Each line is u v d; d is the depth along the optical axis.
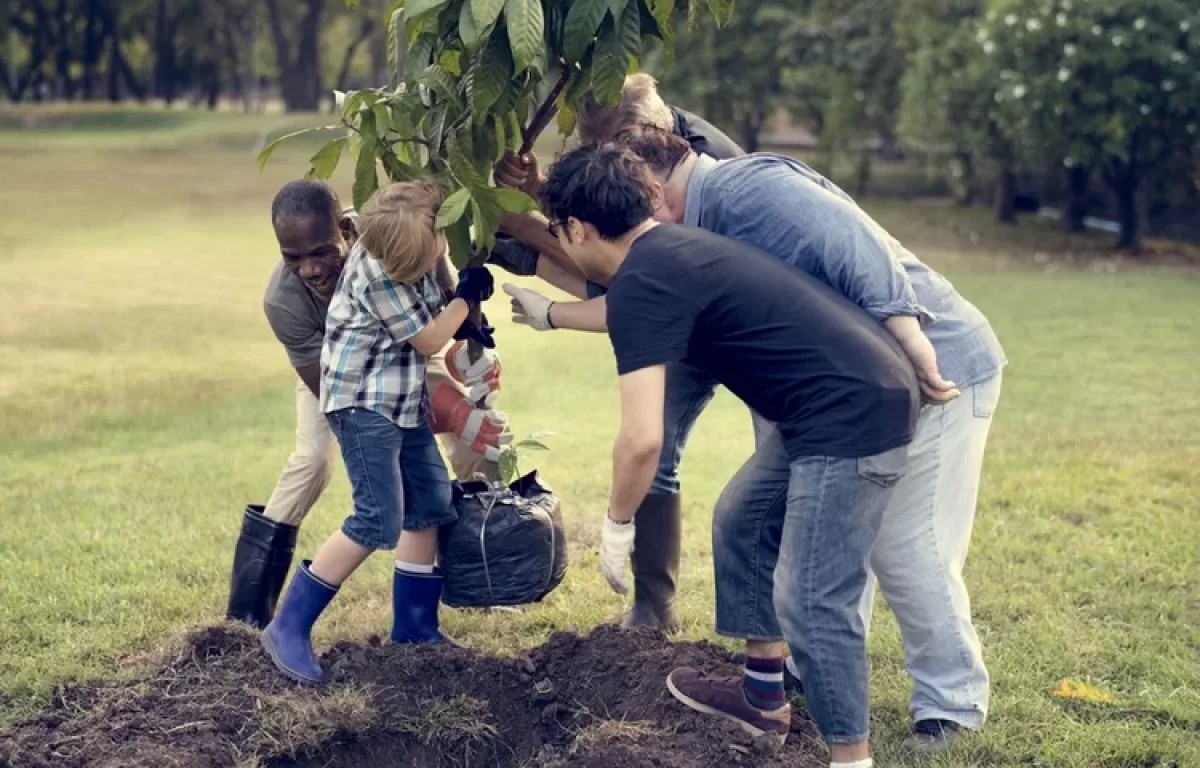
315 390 4.47
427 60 3.89
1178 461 7.21
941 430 3.75
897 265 3.48
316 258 4.09
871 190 27.56
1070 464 7.17
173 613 4.92
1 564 5.46
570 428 8.22
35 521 6.11
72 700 4.07
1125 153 17.45
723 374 3.40
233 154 34.34
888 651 4.57
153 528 6.01
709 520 6.20
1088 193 23.52
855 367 3.27
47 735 3.85
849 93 23.14
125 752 3.69
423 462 4.26
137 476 7.01
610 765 3.59
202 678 4.08
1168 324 12.23
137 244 18.34
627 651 4.25
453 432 4.29
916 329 3.47
